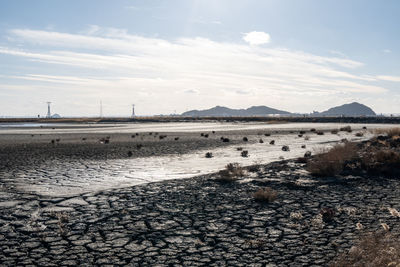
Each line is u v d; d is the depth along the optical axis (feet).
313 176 36.88
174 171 42.83
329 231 19.56
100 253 16.79
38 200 27.76
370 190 30.27
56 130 180.86
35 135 133.18
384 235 18.26
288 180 34.73
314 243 17.78
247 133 128.98
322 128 168.45
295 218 22.17
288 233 19.38
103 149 72.18
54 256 16.47
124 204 26.20
